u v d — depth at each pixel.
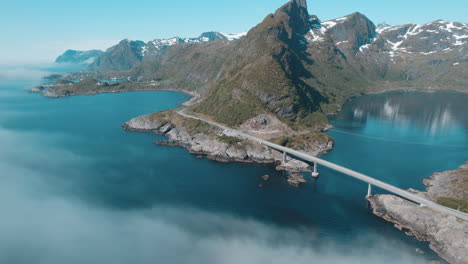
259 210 175.75
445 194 189.25
